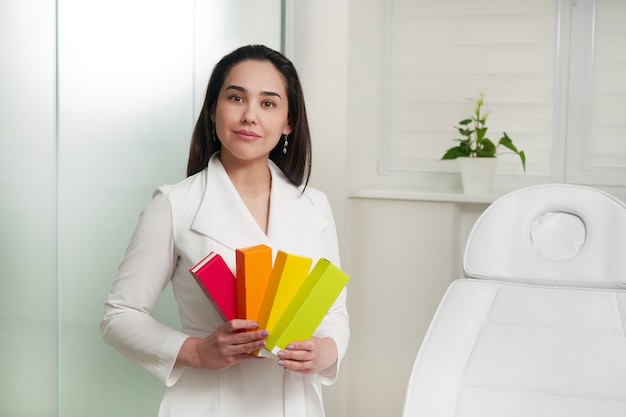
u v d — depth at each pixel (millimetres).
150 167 1905
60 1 1576
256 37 2414
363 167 2893
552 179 2855
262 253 1264
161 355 1305
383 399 2783
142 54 1853
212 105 1477
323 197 1575
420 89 2975
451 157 2732
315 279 1282
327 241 1540
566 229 1789
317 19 2621
